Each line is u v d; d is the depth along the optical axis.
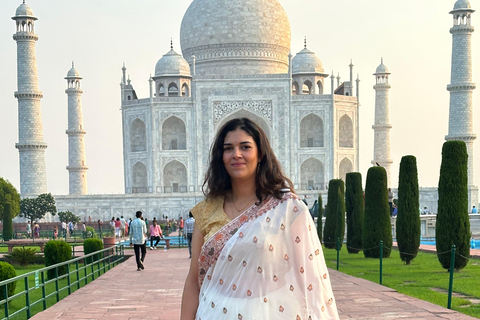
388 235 37.53
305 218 6.86
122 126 108.19
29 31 101.44
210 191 7.29
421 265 33.09
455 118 102.12
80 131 114.50
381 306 18.48
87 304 20.86
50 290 29.67
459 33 101.69
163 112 104.31
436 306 18.41
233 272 6.70
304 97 104.75
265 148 7.15
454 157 29.62
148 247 55.34
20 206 92.06
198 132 104.44
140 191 109.19
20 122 101.69
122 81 108.31
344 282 24.89
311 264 6.80
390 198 59.75
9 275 23.81
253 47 114.19
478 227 64.25
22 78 100.94
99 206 98.12
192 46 116.62
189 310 7.20
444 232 29.58
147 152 105.06
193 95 104.44
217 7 115.00
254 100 104.62
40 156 102.25
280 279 6.72
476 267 31.64
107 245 47.28
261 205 6.96
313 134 110.88
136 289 25.05
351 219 42.66
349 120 112.44
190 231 39.91
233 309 6.61
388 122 115.56
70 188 115.25
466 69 101.62
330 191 49.00
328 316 6.82
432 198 100.69
